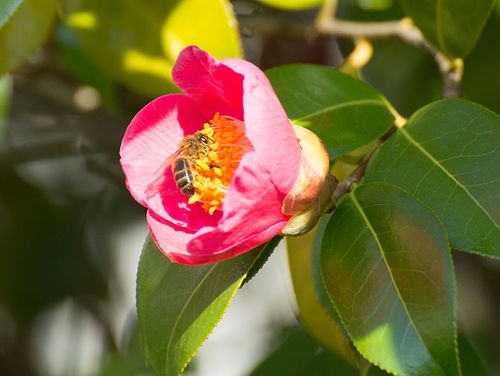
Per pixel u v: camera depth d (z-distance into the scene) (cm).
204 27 47
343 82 42
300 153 38
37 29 47
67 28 53
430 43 44
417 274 38
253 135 37
